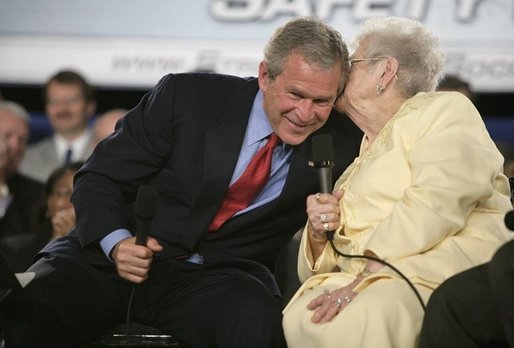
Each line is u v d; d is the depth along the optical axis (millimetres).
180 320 10977
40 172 19562
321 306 10125
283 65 10578
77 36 19453
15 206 17922
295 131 10719
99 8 19375
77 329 10992
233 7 19000
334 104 11148
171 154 11234
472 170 10203
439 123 10492
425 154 10328
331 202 10375
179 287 11227
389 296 9875
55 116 19594
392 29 11023
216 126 11133
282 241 11594
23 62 19547
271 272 11828
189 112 11156
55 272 11023
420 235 10070
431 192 10117
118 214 11023
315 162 10336
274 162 11234
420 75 10922
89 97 19625
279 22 18875
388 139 10688
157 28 19266
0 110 18625
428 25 18656
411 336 9805
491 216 10516
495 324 9398
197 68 19141
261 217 11195
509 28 18641
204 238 11297
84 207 11062
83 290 10992
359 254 10516
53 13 19422
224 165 11031
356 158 11148
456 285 9477
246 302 10656
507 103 18812
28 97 20031
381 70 10891
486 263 9555
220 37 19078
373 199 10562
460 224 10164
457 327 9453
